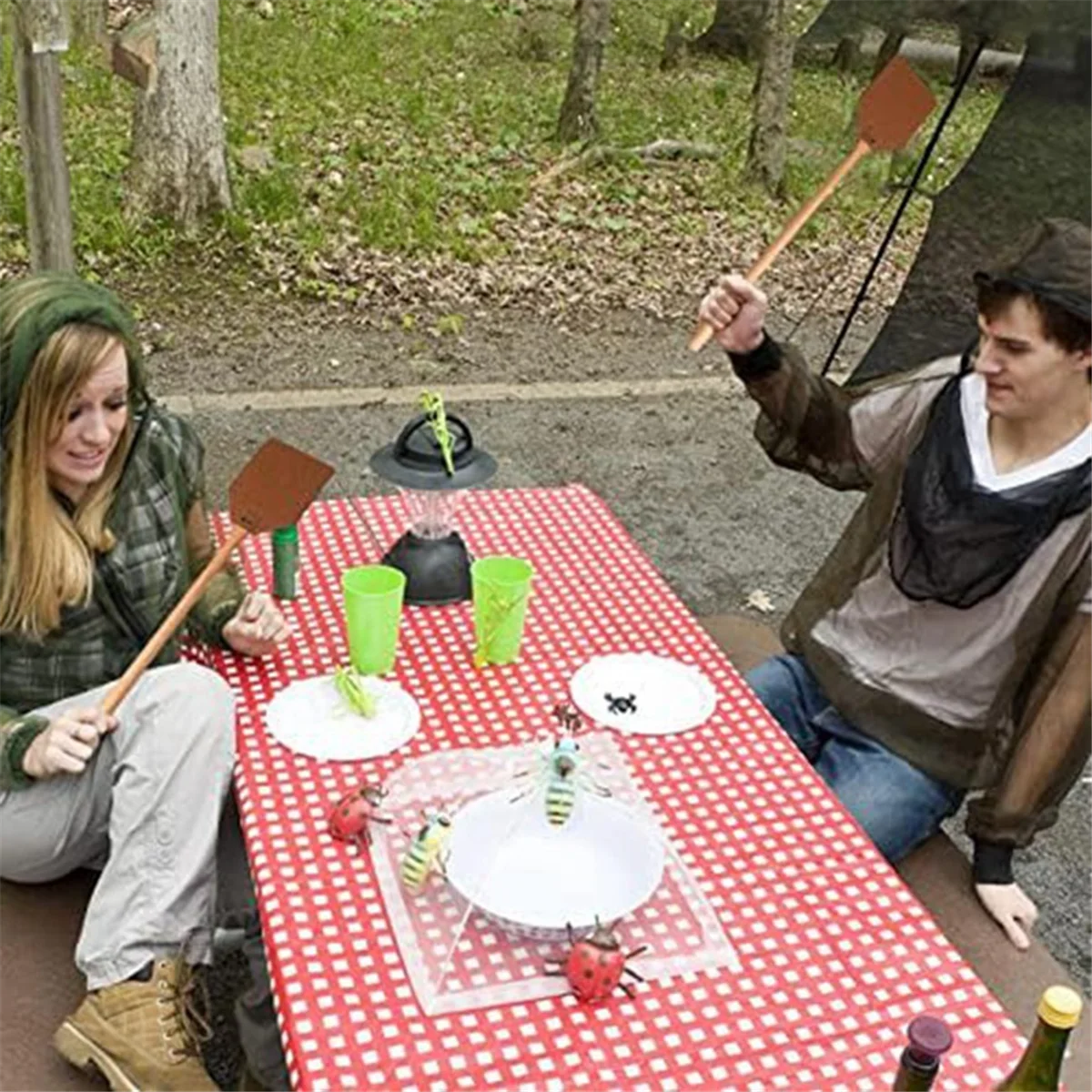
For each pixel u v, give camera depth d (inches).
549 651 95.3
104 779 84.9
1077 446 91.0
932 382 101.4
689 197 320.5
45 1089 76.1
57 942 85.4
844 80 402.9
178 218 258.8
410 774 81.1
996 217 111.3
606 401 216.2
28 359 79.0
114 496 86.7
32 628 85.5
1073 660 91.0
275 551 98.1
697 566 174.4
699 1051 64.7
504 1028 65.1
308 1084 61.7
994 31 109.0
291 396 207.9
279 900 71.6
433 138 340.5
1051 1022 56.8
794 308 266.7
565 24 469.1
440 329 236.5
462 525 112.3
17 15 132.7
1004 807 92.9
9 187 265.4
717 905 73.8
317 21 442.3
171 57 250.1
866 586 102.6
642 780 82.8
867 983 69.4
